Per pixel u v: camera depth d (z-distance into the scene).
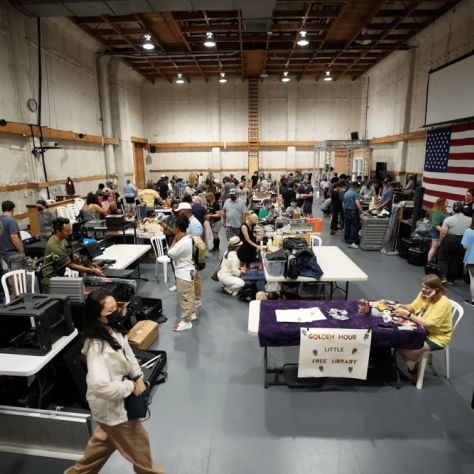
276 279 3.92
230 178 10.59
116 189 12.73
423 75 12.05
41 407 2.83
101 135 13.36
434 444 2.50
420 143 12.51
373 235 7.88
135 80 17.12
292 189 10.15
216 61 14.54
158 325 4.26
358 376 2.90
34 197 8.92
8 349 2.44
